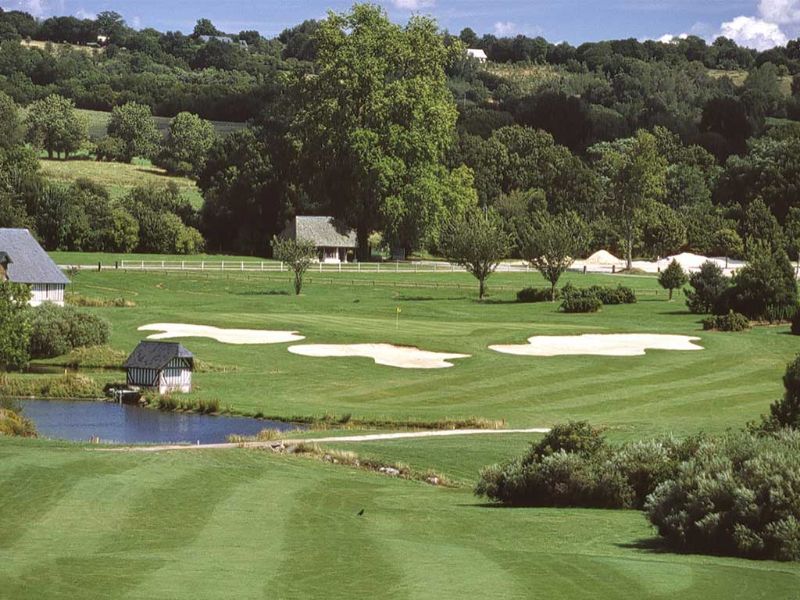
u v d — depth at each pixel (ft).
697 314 393.70
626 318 384.06
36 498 122.42
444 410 228.02
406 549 96.53
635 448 132.46
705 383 256.73
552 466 130.41
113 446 176.86
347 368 280.92
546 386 256.11
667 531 103.09
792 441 113.60
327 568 88.33
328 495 132.36
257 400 241.76
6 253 353.92
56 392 254.27
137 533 105.70
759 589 81.15
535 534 107.65
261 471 150.30
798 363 149.38
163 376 254.27
